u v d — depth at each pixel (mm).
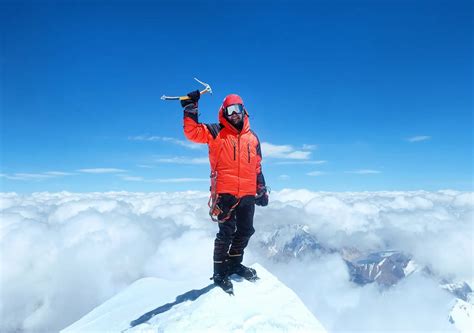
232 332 2715
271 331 2834
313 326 3096
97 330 3332
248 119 3338
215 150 3227
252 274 3586
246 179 3258
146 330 2895
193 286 3918
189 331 2684
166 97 3105
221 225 3326
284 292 3453
